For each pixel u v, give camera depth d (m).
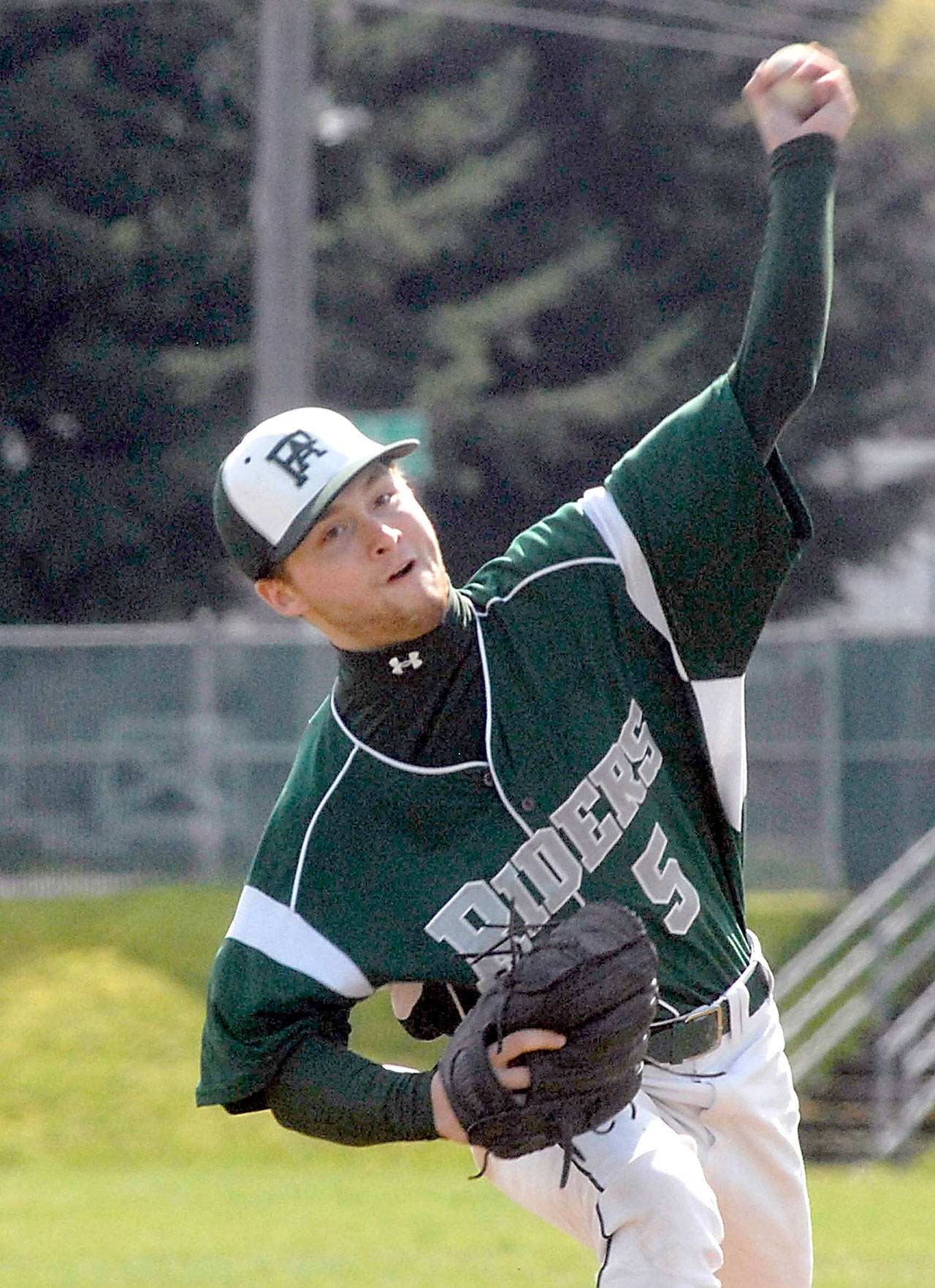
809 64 12.57
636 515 12.54
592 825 12.32
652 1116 12.48
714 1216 12.17
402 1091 11.84
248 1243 32.16
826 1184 42.72
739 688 12.88
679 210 103.25
